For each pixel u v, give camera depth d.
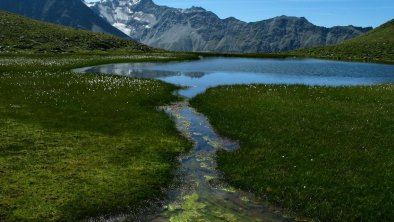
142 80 54.66
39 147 23.73
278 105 37.78
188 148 25.83
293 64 114.94
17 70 58.88
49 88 43.47
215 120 32.78
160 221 16.53
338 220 16.72
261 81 65.12
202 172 21.89
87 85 46.66
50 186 18.44
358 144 25.75
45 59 83.56
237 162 23.03
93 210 16.81
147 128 29.61
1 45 104.25
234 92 45.69
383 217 16.75
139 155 23.56
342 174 20.91
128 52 128.25
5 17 138.12
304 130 29.05
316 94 44.81
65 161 21.70
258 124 30.95
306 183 19.89
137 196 18.28
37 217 15.82
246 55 154.88
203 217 16.95
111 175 20.28
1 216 15.63
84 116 32.12
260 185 19.89
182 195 18.97
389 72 92.38
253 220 16.77
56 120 30.33
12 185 18.22
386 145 25.61
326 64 119.12
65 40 128.88
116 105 36.62
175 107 38.81
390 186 19.45
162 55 121.69
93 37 142.38
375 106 37.78
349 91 47.34
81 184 18.95
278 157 23.55
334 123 30.94
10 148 23.19
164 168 21.81
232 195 19.14
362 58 154.75
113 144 25.31
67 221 15.86
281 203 18.19
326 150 24.61
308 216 17.17
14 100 36.53
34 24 140.75
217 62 112.81
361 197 18.41
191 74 73.50
